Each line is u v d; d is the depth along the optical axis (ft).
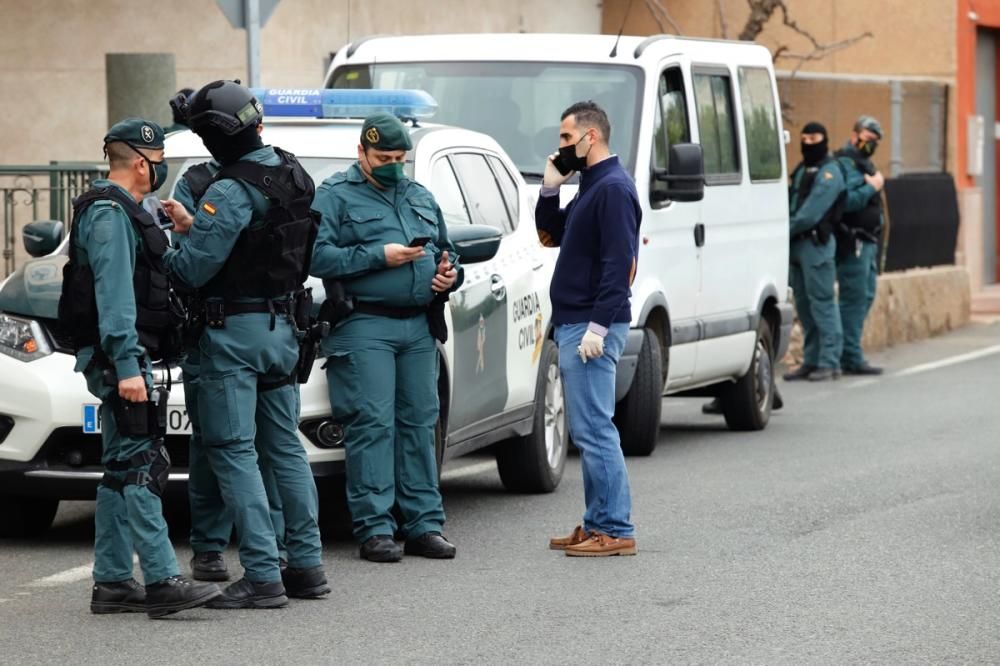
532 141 100.32
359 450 70.64
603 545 72.43
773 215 117.91
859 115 184.75
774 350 118.42
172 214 61.62
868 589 66.08
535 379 86.33
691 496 87.30
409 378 71.51
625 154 98.58
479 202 82.99
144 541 60.95
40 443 71.00
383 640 58.34
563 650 57.11
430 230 70.79
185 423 69.97
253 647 57.36
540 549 74.33
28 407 70.79
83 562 71.77
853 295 147.13
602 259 71.15
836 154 144.36
